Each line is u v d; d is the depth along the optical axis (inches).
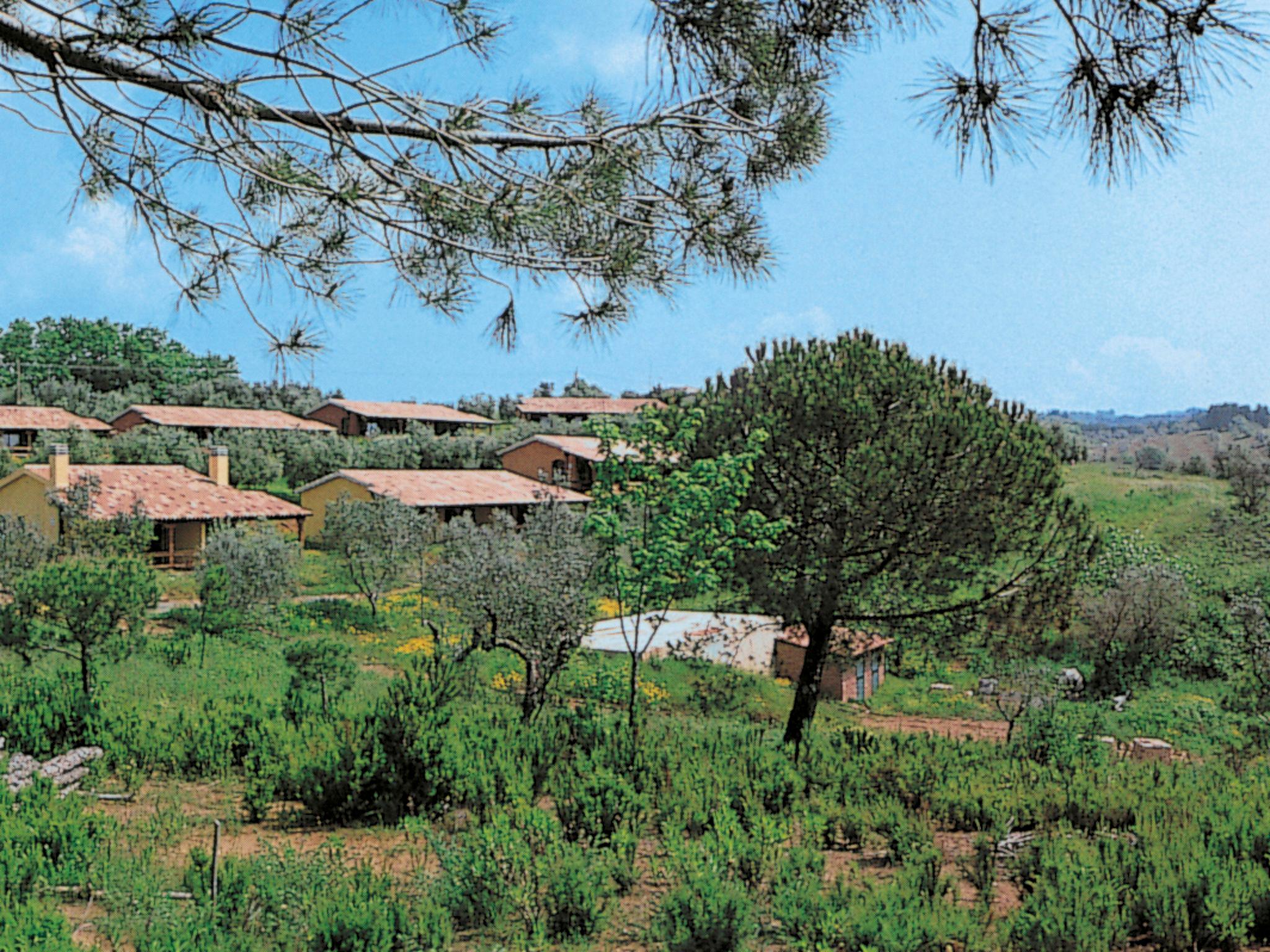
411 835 345.1
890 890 247.3
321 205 168.4
